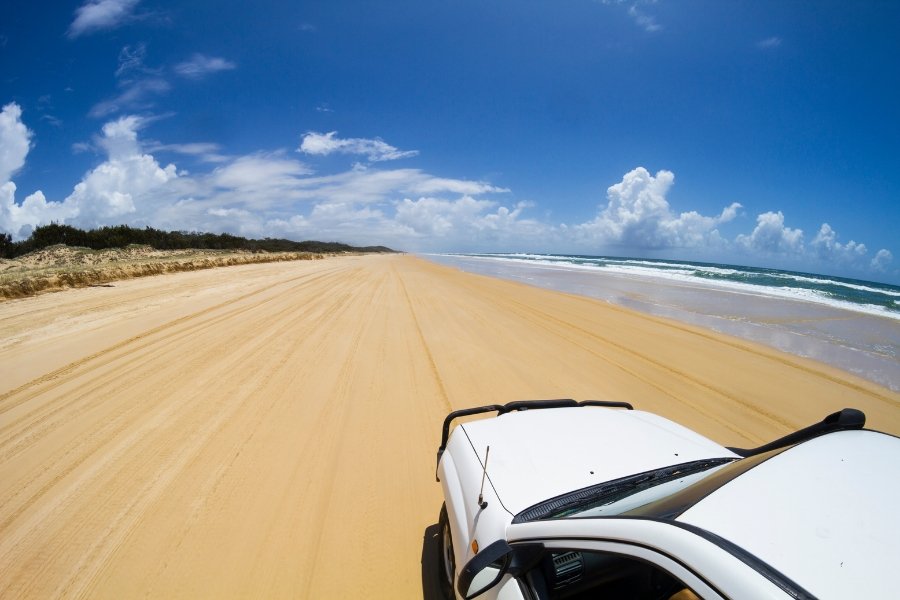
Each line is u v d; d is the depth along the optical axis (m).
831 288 25.36
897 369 8.41
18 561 3.05
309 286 18.55
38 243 27.28
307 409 5.74
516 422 2.95
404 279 25.06
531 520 1.98
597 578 1.88
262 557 3.13
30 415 5.32
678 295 19.78
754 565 1.18
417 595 2.84
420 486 4.08
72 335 8.72
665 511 1.57
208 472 4.20
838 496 1.41
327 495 3.90
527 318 12.95
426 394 6.41
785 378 7.72
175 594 2.80
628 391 6.83
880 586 1.09
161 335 8.97
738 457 2.44
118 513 3.57
